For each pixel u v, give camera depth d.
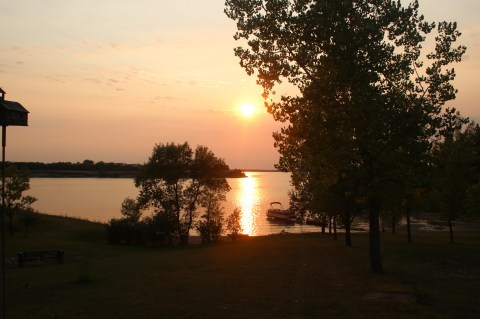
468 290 15.38
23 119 12.12
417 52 18.78
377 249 19.48
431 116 18.09
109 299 14.28
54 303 13.90
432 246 34.31
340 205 32.50
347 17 18.02
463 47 18.44
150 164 57.75
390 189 18.28
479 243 39.56
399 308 12.41
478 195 38.75
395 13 17.62
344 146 17.81
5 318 11.73
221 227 57.53
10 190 47.12
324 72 18.17
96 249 40.22
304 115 18.53
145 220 52.59
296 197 66.44
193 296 14.44
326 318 11.58
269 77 19.27
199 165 58.16
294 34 18.61
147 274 19.89
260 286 16.05
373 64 17.86
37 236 47.81
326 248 30.67
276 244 34.75
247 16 19.36
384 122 17.42
